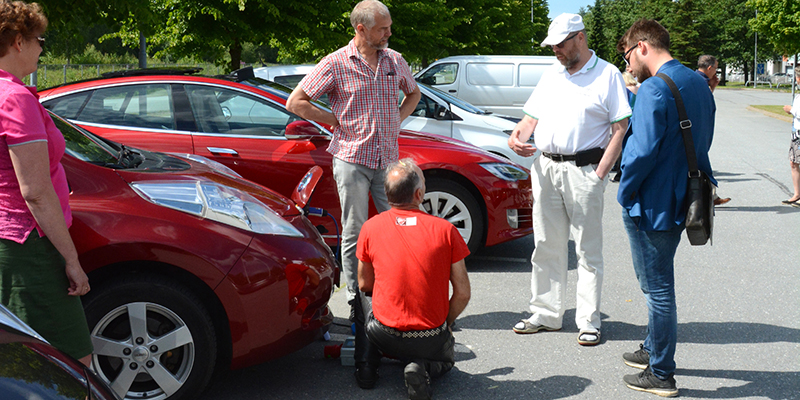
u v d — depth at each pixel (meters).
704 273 5.46
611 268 5.65
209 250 3.01
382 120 4.06
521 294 4.96
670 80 3.18
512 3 31.64
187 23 12.57
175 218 3.03
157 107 5.20
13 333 1.91
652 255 3.29
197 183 3.36
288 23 13.13
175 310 2.98
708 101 3.28
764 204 8.43
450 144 5.65
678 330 4.21
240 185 3.70
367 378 3.40
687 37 73.12
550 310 4.20
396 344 3.24
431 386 3.45
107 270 2.99
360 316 3.49
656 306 3.31
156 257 2.92
